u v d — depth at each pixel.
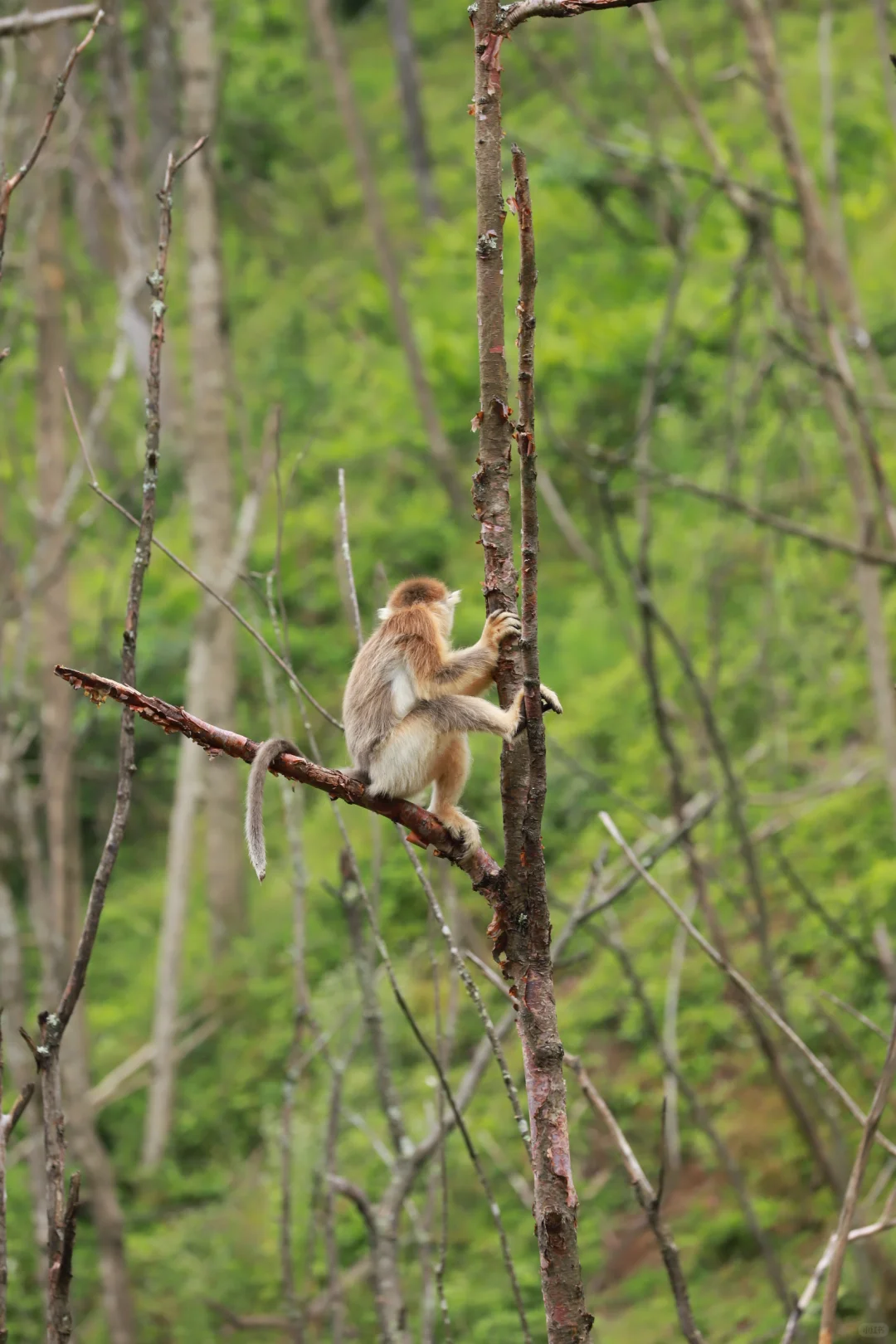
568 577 22.25
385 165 35.53
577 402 22.48
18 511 18.64
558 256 25.27
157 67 27.39
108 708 22.88
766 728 16.58
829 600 18.31
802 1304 5.77
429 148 35.53
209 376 19.34
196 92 19.58
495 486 4.81
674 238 14.69
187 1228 15.71
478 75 4.56
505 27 4.54
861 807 15.78
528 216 3.99
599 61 29.52
